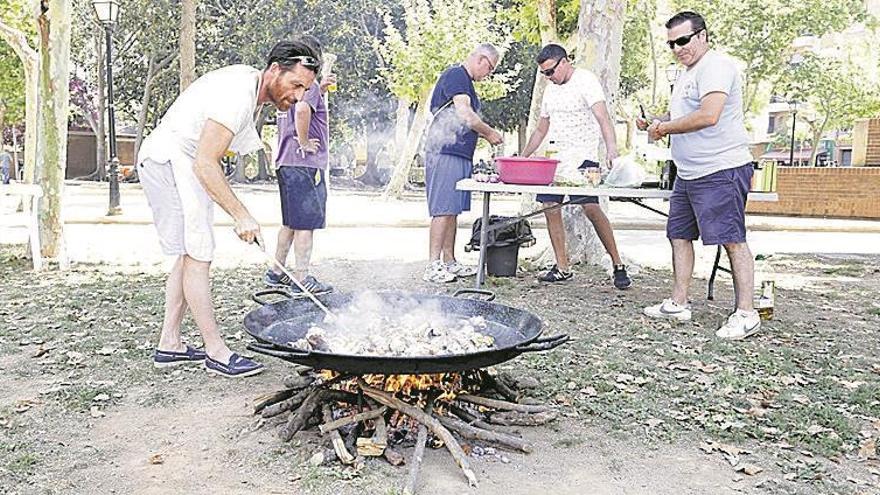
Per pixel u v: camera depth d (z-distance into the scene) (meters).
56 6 7.18
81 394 3.64
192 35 12.81
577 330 5.16
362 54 28.30
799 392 3.95
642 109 5.84
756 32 25.06
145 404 3.54
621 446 3.19
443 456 2.99
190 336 4.75
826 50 32.00
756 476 2.94
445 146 6.53
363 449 2.90
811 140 41.75
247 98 3.58
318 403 3.15
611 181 5.88
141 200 18.47
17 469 2.84
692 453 3.14
